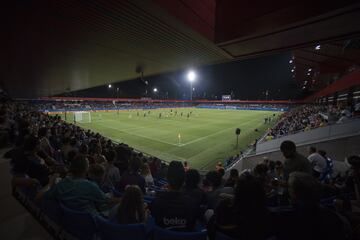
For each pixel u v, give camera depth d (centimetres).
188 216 223
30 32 621
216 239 198
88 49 801
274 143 1154
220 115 4809
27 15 507
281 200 362
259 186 182
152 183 590
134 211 246
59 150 886
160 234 214
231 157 1443
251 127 2955
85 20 529
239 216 179
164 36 623
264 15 497
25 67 1302
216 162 1452
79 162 303
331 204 332
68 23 550
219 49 704
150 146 1853
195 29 558
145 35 622
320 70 2850
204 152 1684
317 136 1021
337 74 3038
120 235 227
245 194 178
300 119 2225
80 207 277
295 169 347
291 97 10250
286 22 459
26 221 343
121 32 606
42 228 325
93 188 292
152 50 782
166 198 229
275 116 4591
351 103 1775
